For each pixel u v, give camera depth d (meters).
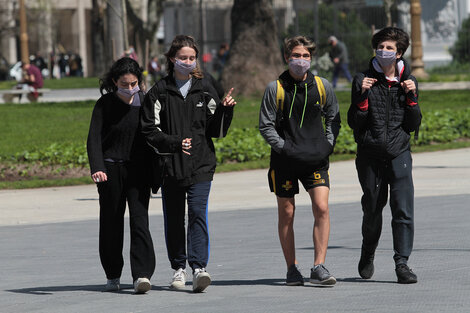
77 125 67.69
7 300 19.12
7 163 48.69
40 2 181.38
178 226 19.78
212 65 137.25
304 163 19.12
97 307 17.92
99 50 162.12
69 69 185.50
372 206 19.56
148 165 19.61
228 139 51.62
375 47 19.22
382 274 20.61
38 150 50.88
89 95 106.75
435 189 36.38
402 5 114.31
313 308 16.86
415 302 16.97
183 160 19.19
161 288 20.19
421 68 97.88
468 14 117.25
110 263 19.94
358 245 25.19
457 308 16.25
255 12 87.50
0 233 30.52
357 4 115.19
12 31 175.25
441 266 21.00
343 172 43.97
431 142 54.88
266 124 19.22
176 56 19.16
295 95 19.11
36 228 31.44
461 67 110.12
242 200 36.25
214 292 19.22
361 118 19.11
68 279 21.84
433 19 118.31
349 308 16.70
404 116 19.27
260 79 87.00
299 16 118.62
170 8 137.00
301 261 23.16
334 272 21.12
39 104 86.19
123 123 19.36
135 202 19.47
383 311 16.27
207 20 139.38
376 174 19.47
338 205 33.62
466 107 70.25
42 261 24.91
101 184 19.62
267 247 25.72
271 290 19.12
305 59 18.92
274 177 19.52
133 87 19.23
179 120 19.27
